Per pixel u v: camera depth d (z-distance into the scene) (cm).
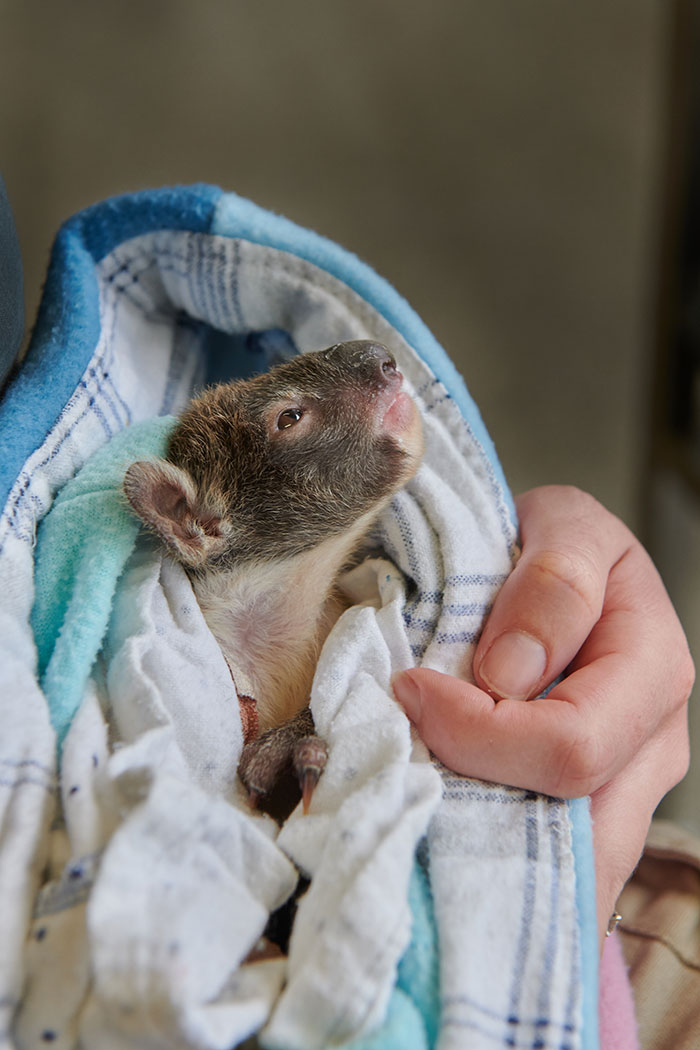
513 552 28
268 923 23
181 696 24
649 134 73
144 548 26
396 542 28
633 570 29
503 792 24
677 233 62
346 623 26
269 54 73
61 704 23
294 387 29
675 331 63
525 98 74
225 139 73
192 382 32
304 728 26
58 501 26
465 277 75
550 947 21
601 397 74
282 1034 20
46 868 21
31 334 28
